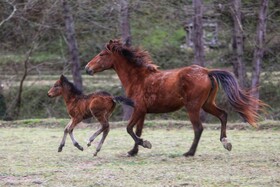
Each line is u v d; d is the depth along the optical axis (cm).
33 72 3119
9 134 1822
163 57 2912
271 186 949
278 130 1841
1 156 1327
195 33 2416
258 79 2458
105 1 2678
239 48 2531
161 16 2811
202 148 1440
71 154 1350
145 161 1223
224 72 1244
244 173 1065
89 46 2941
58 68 3169
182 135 1748
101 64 1307
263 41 2483
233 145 1500
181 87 1239
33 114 2872
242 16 2744
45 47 3216
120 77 1304
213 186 952
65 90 1296
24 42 3069
